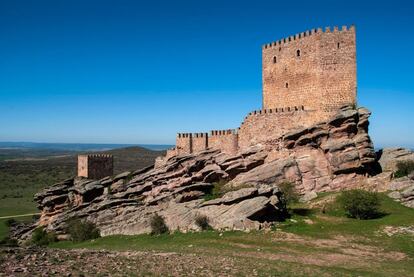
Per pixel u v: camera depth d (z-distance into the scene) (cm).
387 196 6400
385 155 7744
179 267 3020
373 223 5338
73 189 9200
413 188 6222
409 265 3825
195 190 7194
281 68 8044
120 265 2923
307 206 6262
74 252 3441
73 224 7244
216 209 5841
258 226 5247
